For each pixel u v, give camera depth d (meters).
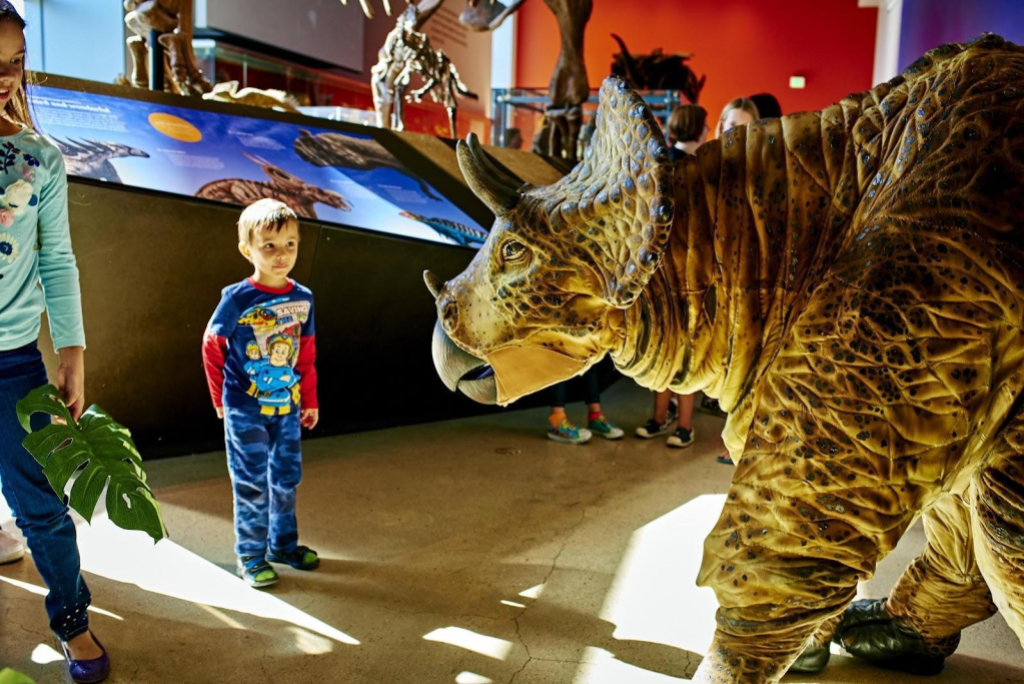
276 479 3.05
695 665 2.46
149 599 2.79
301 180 4.53
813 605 1.60
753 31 14.76
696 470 4.47
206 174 4.17
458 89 6.41
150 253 3.91
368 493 3.92
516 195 1.88
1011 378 1.61
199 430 4.33
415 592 2.91
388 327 4.79
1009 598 1.75
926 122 1.65
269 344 2.95
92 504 1.87
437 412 5.32
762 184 1.79
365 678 2.35
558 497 3.95
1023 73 1.64
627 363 1.89
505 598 2.88
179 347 4.12
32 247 2.19
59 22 5.93
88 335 3.90
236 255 4.10
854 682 2.38
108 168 3.88
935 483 1.55
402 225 4.64
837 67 14.51
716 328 1.82
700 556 3.27
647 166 1.57
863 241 1.60
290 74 7.40
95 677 2.29
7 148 2.11
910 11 10.48
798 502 1.55
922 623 2.35
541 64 14.94
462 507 3.77
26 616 2.63
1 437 2.19
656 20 15.11
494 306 1.88
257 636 2.57
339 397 4.83
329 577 3.01
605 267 1.73
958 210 1.54
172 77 5.16
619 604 2.85
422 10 5.99
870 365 1.50
